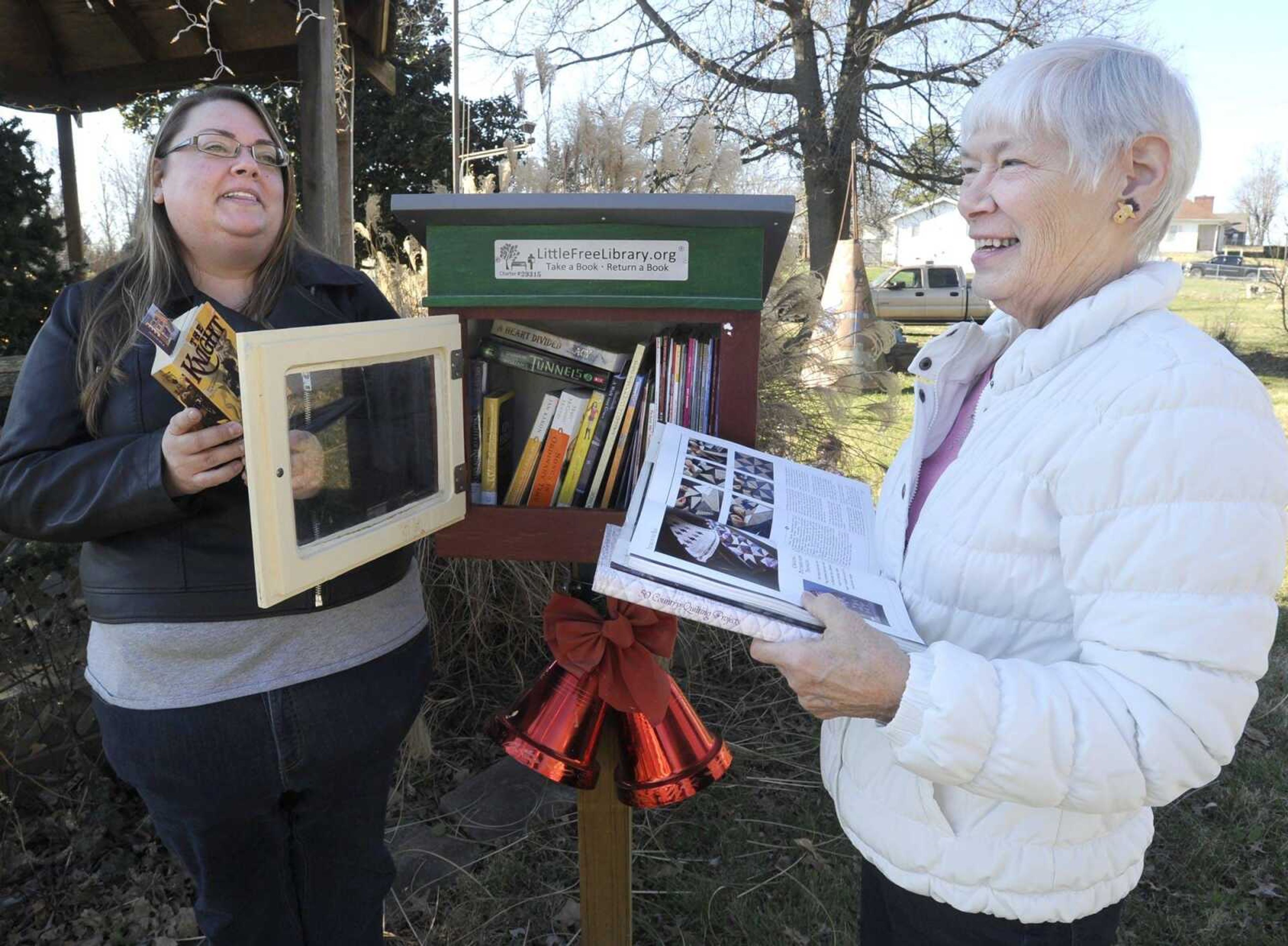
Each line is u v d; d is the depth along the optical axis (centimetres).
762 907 231
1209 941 220
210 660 141
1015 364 103
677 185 308
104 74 490
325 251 347
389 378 126
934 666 93
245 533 140
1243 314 1848
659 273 132
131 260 150
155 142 144
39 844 245
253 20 450
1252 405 90
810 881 239
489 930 221
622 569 101
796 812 270
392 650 156
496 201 127
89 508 130
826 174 1202
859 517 132
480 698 322
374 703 152
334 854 160
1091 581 92
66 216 524
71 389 142
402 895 233
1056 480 96
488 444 146
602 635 144
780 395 323
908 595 112
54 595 251
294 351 108
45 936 217
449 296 135
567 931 221
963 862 106
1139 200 98
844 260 781
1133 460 89
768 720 322
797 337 330
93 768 256
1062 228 100
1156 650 88
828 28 1184
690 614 98
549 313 135
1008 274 105
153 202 145
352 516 121
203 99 144
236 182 142
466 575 318
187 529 139
